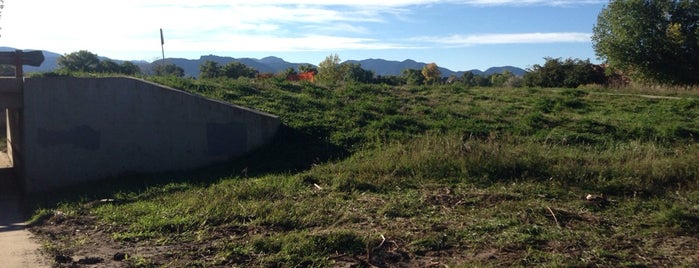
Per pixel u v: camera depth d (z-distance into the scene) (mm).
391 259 5891
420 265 5738
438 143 11195
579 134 12906
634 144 11602
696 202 8023
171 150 12992
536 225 6879
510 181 9273
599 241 6320
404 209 7703
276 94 15930
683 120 14641
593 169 9539
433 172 9750
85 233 7648
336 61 50562
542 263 5641
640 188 8656
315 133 13305
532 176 9422
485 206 7867
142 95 12859
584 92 19328
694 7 31516
